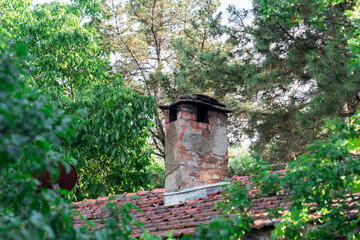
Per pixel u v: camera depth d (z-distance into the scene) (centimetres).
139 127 1295
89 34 1499
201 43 1961
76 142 1262
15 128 239
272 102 1459
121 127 1254
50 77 1422
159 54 2208
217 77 1440
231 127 1542
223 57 1424
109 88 1323
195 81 1515
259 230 511
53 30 1445
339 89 1121
